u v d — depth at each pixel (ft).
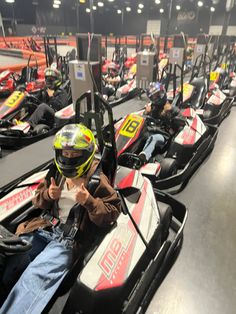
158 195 7.03
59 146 4.12
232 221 7.20
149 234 4.91
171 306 4.99
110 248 4.30
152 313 4.86
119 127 8.86
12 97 11.82
